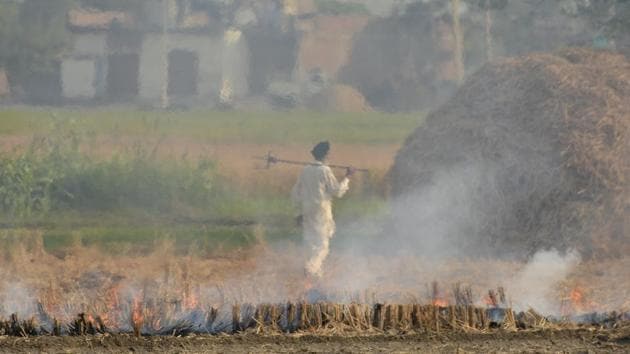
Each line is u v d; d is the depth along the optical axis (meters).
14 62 142.50
